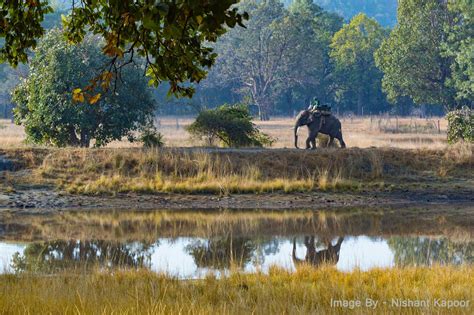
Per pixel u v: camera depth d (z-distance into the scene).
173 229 36.47
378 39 190.75
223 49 179.00
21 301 15.80
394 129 104.88
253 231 36.03
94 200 44.69
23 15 15.57
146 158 49.19
